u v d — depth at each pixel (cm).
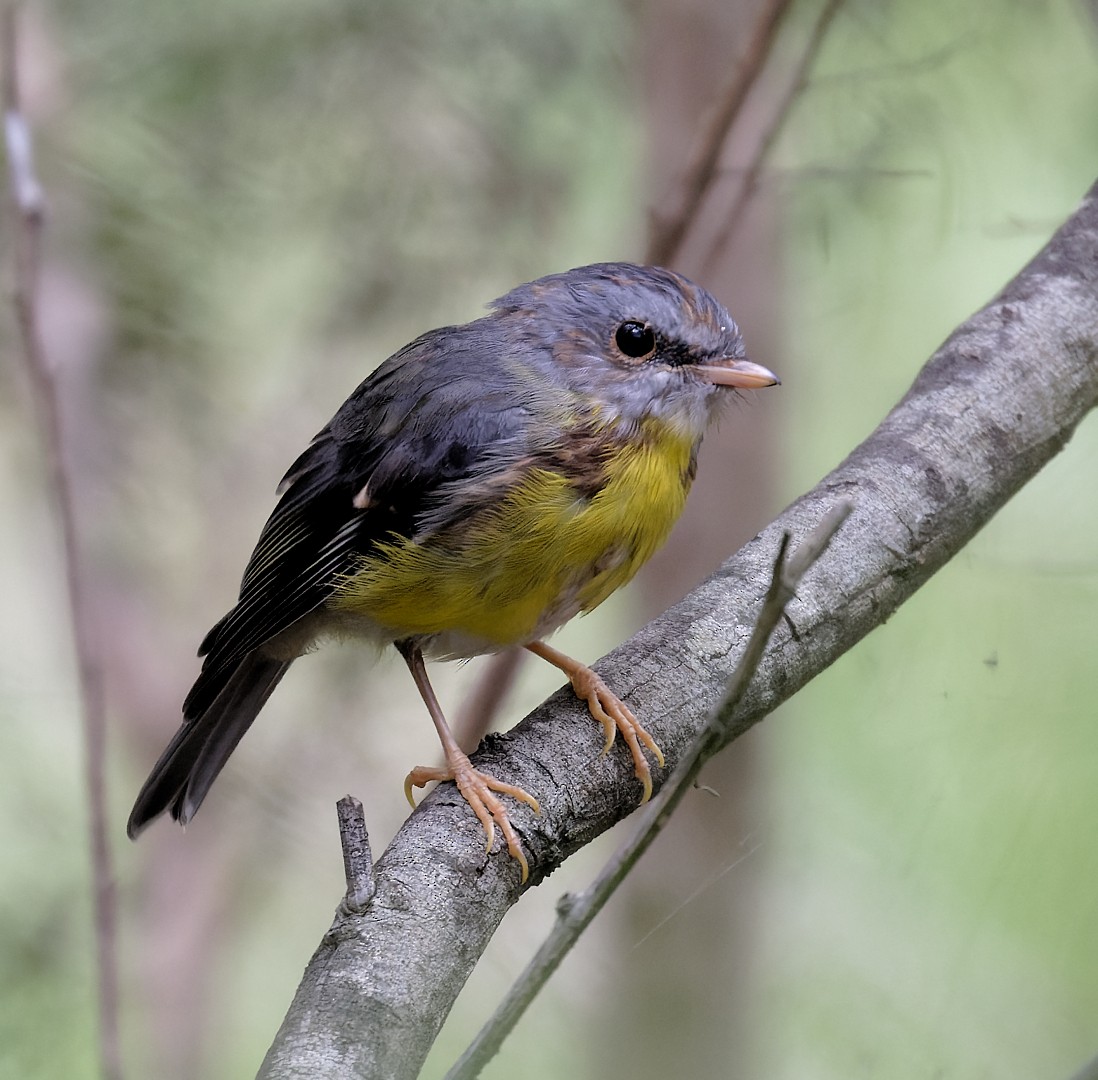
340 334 1225
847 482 671
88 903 1124
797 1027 1136
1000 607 1064
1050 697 1051
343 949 522
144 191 1173
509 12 1138
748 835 1024
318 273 1223
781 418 1218
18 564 1364
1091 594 1051
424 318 1201
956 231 1115
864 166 1105
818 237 1155
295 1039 490
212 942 1191
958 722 1070
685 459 753
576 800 602
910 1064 1083
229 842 1208
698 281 950
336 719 1257
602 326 736
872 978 1103
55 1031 1081
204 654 833
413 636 764
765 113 1133
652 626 652
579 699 636
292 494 785
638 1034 1166
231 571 1277
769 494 1227
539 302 758
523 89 1157
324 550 750
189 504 1271
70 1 1175
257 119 1162
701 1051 1157
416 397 741
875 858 1124
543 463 706
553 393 725
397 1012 503
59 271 1170
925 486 666
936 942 1090
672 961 1166
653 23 1157
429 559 709
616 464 718
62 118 1162
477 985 1162
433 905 542
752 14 1141
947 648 1073
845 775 1144
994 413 689
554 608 732
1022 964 1062
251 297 1232
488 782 593
